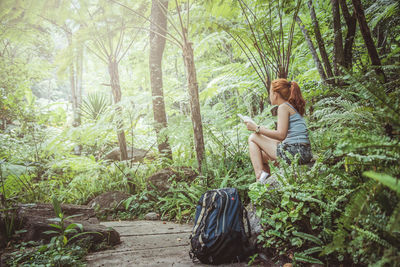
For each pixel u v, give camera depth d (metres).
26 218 2.38
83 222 2.61
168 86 7.80
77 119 7.16
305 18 4.08
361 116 1.84
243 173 3.35
